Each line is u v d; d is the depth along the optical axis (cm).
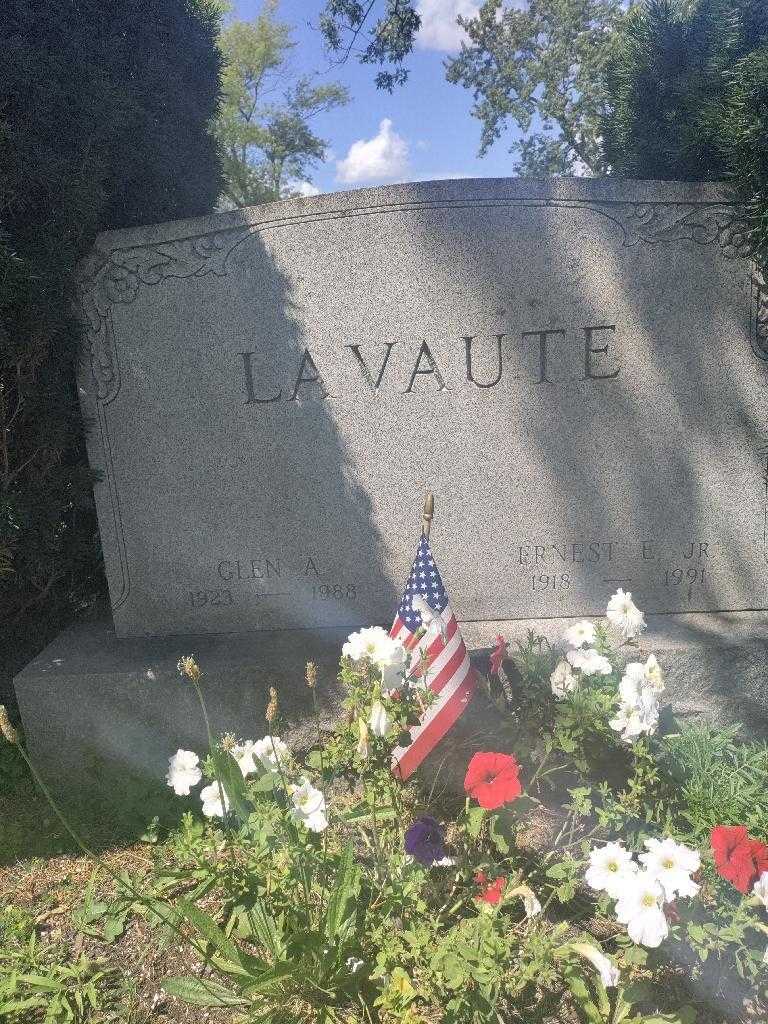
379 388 384
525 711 316
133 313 385
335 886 234
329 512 399
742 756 336
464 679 296
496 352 377
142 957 265
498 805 240
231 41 3312
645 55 468
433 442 388
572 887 232
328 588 406
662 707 325
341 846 293
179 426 395
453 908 249
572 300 370
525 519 393
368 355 381
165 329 385
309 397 388
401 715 260
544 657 330
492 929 215
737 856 218
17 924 280
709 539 391
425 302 374
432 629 298
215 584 409
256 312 381
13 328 360
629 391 378
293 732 377
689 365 374
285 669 372
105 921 282
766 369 373
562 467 387
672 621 393
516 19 2634
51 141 384
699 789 295
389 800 295
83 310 385
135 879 306
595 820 302
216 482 399
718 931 217
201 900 283
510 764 247
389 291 374
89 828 350
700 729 332
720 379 375
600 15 2527
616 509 390
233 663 376
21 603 441
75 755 384
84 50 406
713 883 238
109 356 389
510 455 387
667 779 300
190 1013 244
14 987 249
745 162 345
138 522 406
